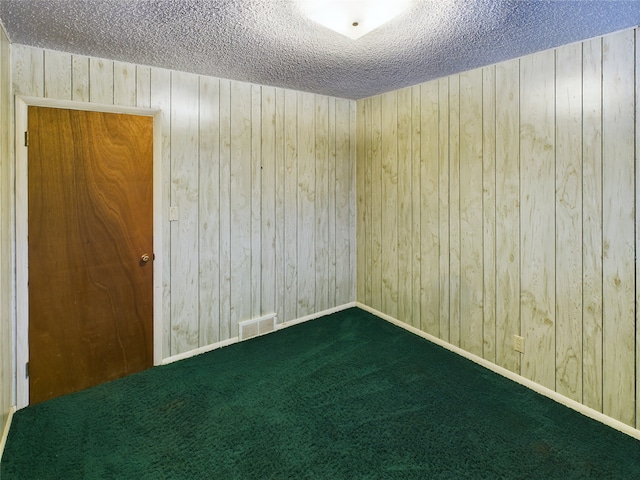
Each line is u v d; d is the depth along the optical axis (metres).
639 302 2.07
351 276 4.14
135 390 2.57
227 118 3.12
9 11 1.84
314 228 3.79
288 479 1.80
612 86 2.10
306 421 2.24
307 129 3.63
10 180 2.25
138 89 2.68
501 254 2.74
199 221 3.05
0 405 1.99
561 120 2.34
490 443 2.05
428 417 2.28
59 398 2.48
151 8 1.81
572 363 2.38
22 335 2.36
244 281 3.35
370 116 3.80
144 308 2.86
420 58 2.54
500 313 2.78
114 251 2.70
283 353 3.12
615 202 2.13
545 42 2.24
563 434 2.13
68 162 2.48
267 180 3.41
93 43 2.26
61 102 2.41
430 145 3.21
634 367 2.11
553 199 2.41
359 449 2.01
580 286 2.32
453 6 1.77
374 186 3.82
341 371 2.82
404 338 3.39
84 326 2.61
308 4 1.75
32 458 1.93
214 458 1.94
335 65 2.70
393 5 1.74
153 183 2.83
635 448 2.03
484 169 2.80
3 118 2.05
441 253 3.19
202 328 3.14
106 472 1.84
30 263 2.38
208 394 2.52
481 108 2.79
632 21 1.94
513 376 2.72
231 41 2.23
